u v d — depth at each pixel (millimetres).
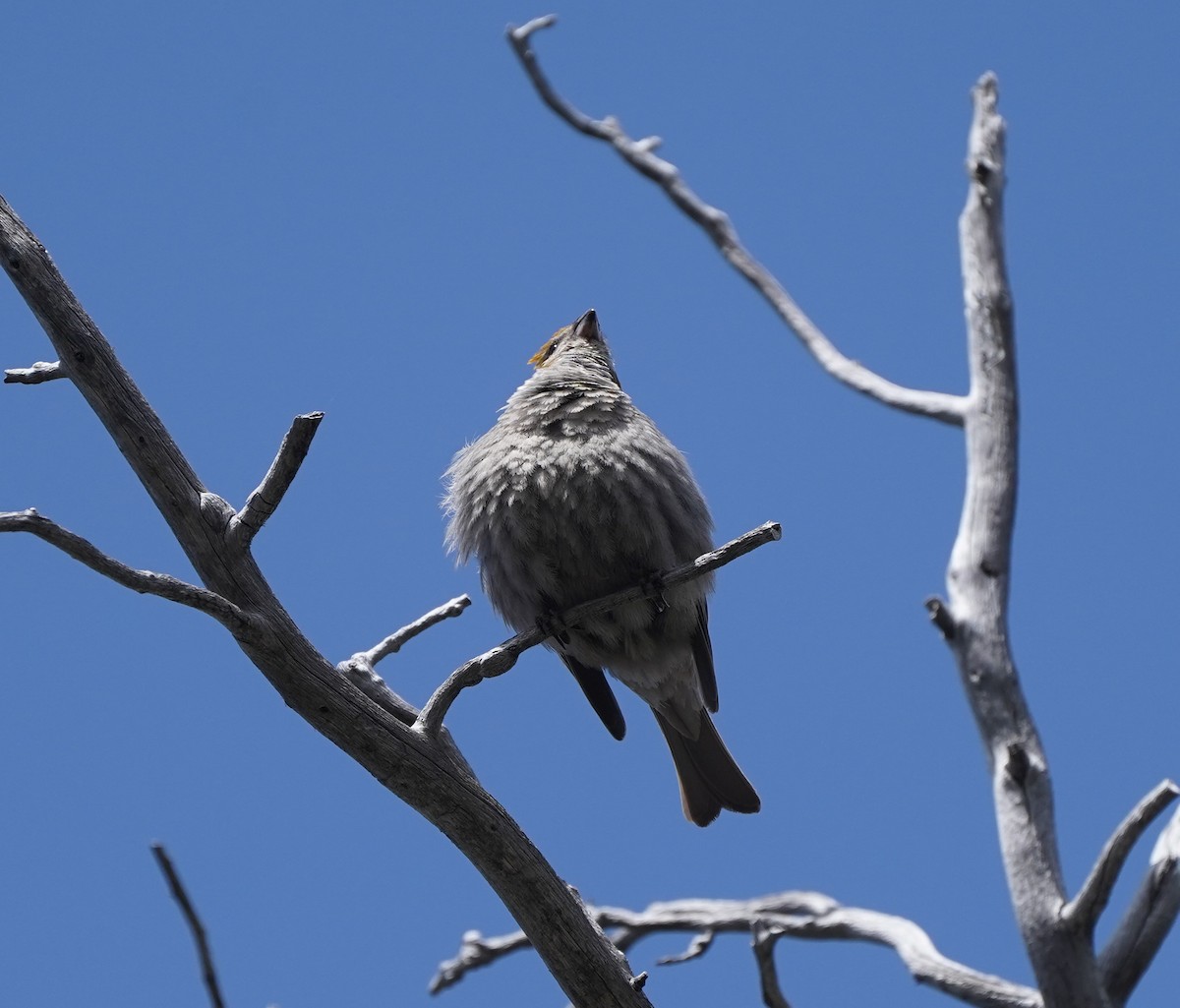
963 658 11023
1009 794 10273
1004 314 12516
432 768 8398
